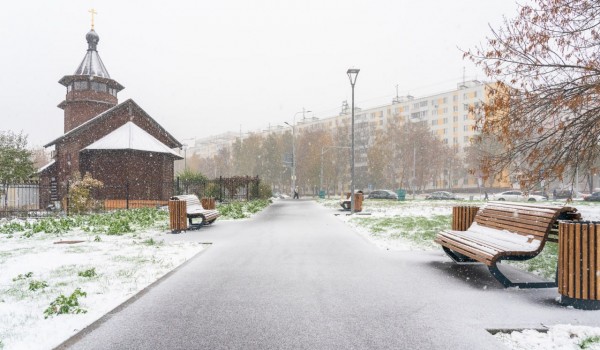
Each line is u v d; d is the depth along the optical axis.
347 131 86.75
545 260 7.43
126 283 6.02
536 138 8.65
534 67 7.96
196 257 8.22
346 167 85.12
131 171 29.92
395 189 80.25
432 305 4.89
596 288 4.61
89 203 20.42
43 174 31.80
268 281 6.18
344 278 6.36
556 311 4.61
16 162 24.17
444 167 79.12
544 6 7.82
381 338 3.86
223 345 3.73
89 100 36.81
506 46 8.03
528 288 5.66
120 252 8.77
